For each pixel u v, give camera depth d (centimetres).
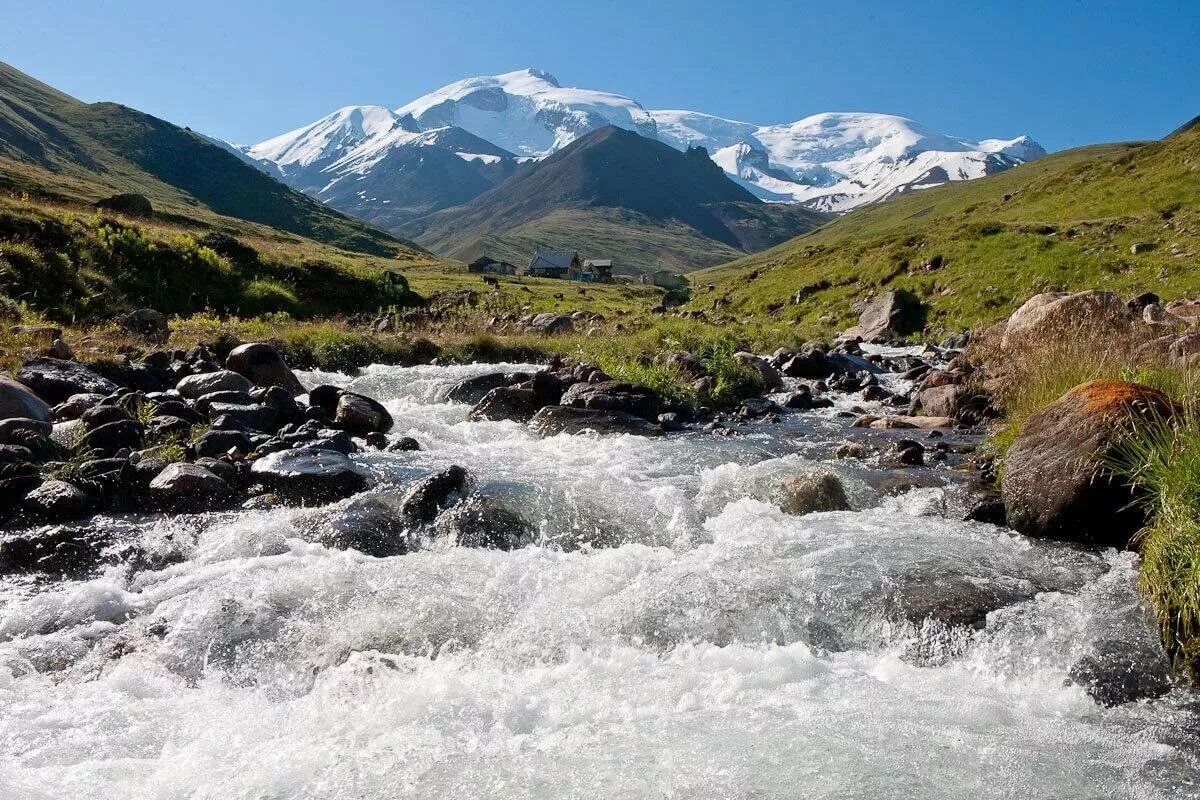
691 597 713
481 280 8912
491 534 880
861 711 557
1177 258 3647
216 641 647
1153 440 794
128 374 1519
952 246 4709
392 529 900
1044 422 925
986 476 1123
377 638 649
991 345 2242
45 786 470
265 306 3531
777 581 743
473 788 470
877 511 979
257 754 511
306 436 1223
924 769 488
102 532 866
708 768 487
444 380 1889
